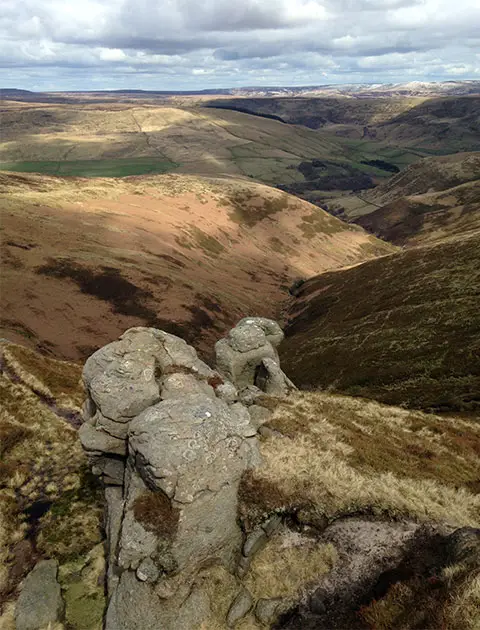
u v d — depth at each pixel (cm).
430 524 1611
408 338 6950
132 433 1858
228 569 1593
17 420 3309
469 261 8725
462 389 4897
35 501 2394
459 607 1107
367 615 1254
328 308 10581
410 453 2583
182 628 1402
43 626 1571
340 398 3719
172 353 2492
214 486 1670
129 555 1546
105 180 19038
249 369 3688
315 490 1762
